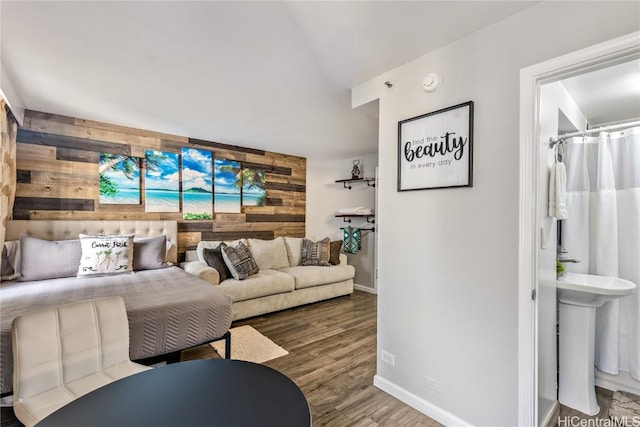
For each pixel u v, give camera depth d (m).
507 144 1.51
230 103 2.79
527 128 1.44
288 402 0.99
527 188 1.45
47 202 3.07
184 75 2.23
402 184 1.98
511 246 1.51
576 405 1.94
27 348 1.27
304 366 2.43
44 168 3.05
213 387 1.08
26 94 2.59
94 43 1.81
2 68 2.11
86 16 1.56
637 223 2.17
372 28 1.63
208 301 2.14
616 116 2.60
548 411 1.79
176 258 3.74
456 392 1.71
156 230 3.61
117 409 0.95
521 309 1.47
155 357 1.91
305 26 1.65
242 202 4.57
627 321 2.17
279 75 2.22
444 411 1.75
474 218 1.64
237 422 0.88
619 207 2.25
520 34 1.47
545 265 1.71
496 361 1.56
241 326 3.33
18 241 2.76
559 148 2.38
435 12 1.48
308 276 4.11
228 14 1.55
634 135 2.20
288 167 5.14
